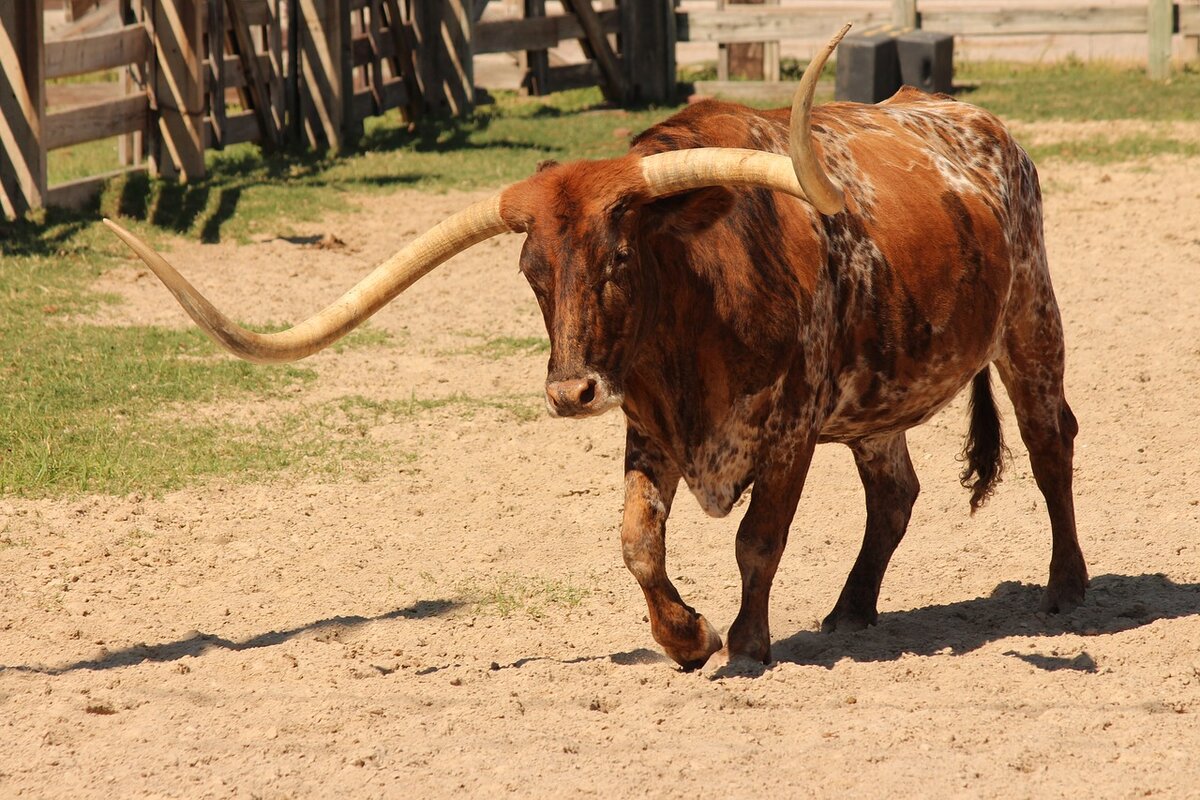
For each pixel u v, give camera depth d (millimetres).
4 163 32000
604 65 52906
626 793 9773
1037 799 9484
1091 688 11812
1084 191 36406
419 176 39406
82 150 44562
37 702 11922
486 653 13914
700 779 9984
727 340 11984
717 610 15148
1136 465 19219
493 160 41469
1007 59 58875
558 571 16344
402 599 15516
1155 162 39344
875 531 14875
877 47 46031
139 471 19109
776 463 12477
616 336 11133
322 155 42281
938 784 9734
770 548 12617
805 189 9766
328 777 10289
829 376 12859
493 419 21781
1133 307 26672
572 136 45719
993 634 13891
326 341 11641
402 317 27656
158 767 10500
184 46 36438
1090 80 53156
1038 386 15164
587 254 11047
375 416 21859
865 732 10781
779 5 55906
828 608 15195
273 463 19641
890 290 13203
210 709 11773
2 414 20781
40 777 10359
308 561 16609
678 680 12414
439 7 48656
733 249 11961
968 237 13961
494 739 10891
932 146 14578
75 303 26578
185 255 31062
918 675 12406
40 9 31344
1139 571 15625
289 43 42594
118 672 12789
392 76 48438
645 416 12336
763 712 11336
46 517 17625
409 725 11258
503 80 55375
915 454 20297
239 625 14750
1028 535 17172
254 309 27188
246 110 42719
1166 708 11273
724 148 11047
